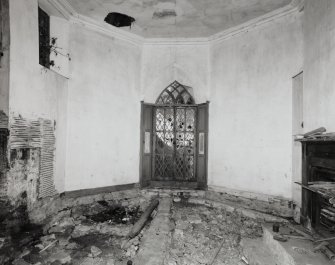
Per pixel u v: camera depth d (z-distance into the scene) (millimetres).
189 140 7223
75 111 5648
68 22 5539
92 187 5965
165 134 7309
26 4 4051
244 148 6004
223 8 5379
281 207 5250
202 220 5387
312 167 3918
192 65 6871
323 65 3801
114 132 6395
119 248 4035
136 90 6867
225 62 6430
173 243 4188
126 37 6555
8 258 3438
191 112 7215
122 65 6543
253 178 5812
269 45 5570
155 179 7227
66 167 5496
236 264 3619
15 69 3791
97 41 6051
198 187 6988
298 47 5020
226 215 5691
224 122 6430
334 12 3539
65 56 5477
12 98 3736
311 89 4180
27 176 4145
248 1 5098
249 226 5051
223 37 6449
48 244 4027
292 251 3289
